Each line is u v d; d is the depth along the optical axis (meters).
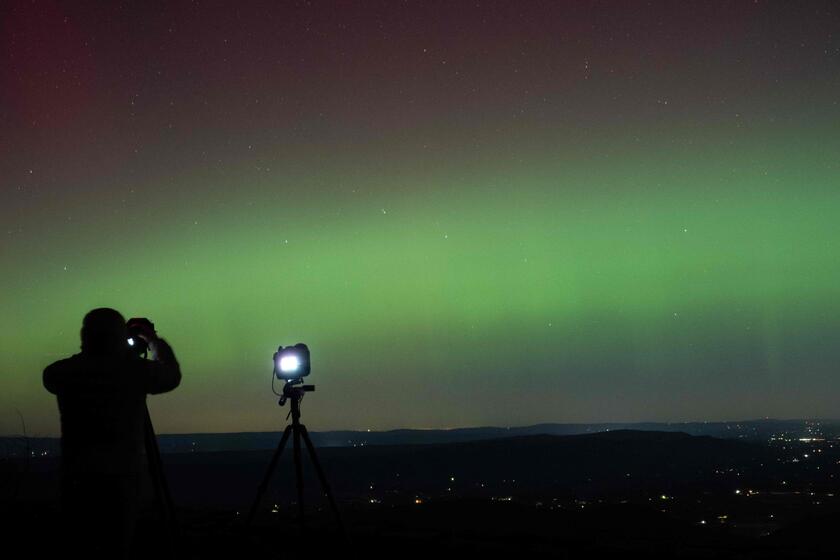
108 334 4.53
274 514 9.73
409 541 7.18
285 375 6.66
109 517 4.33
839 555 6.30
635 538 7.35
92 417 4.38
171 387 4.71
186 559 6.11
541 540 7.20
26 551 6.71
